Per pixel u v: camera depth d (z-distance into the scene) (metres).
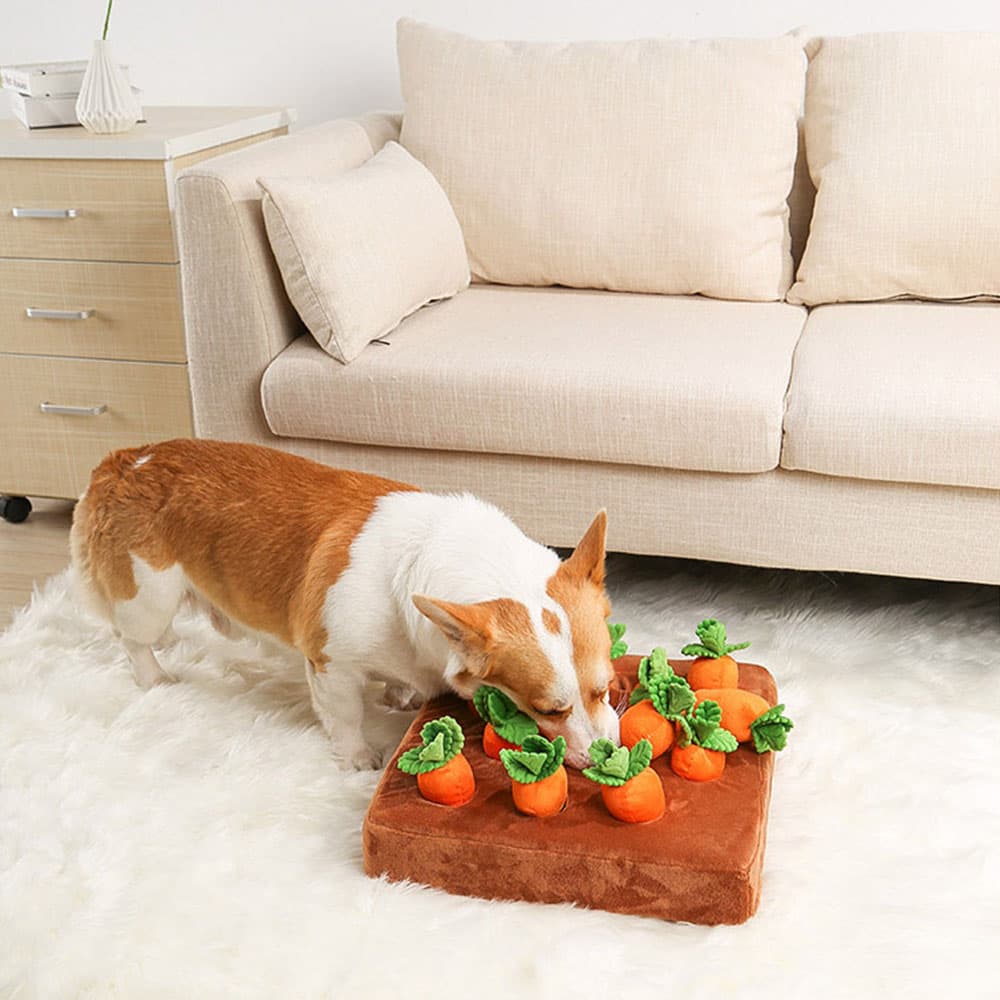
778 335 2.35
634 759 1.59
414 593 1.68
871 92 2.53
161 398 2.73
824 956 1.50
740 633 2.25
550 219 2.63
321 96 3.28
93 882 1.62
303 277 2.25
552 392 2.15
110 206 2.60
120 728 1.96
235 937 1.54
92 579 2.00
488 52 2.72
